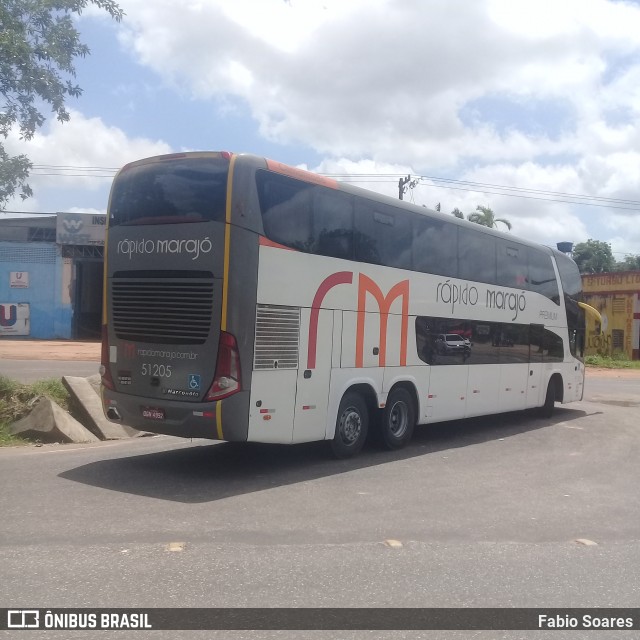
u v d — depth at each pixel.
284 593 5.59
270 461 10.91
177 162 9.41
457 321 13.45
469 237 13.84
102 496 8.38
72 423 12.33
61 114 13.70
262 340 9.20
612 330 45.09
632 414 18.50
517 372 15.55
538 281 16.55
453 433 14.80
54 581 5.68
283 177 9.55
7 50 12.33
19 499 8.12
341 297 10.53
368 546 6.86
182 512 7.81
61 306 46.19
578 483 10.17
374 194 11.30
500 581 6.07
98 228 45.72
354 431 11.21
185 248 9.20
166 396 9.32
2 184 13.57
